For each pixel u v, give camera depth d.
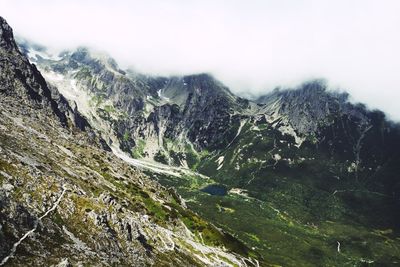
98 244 139.12
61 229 134.62
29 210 133.62
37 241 118.06
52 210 141.25
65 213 144.38
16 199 135.62
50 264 109.75
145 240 192.12
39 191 148.00
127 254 148.62
